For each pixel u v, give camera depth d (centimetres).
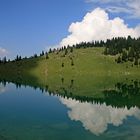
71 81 19325
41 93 11469
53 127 5312
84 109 7656
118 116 6694
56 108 7675
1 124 5366
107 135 4866
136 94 11519
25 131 4897
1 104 8181
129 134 4950
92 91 12531
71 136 4738
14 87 14238
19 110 7100
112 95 11069
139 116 6706
